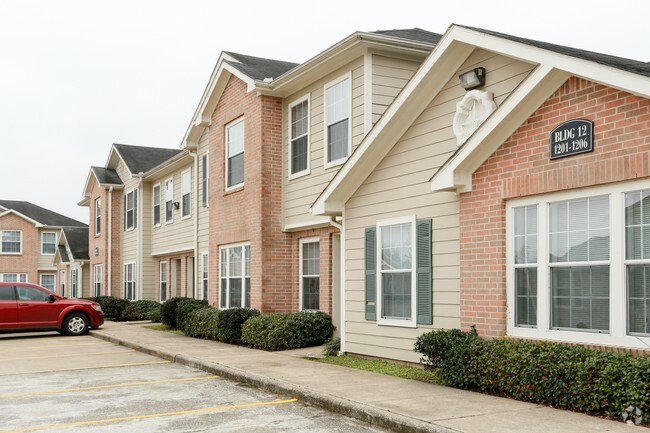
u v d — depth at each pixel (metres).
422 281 11.06
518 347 8.34
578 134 8.30
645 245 7.62
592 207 8.27
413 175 11.48
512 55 9.28
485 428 6.74
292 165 16.70
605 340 7.95
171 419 8.10
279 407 8.75
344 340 13.08
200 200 22.78
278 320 14.78
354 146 14.27
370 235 12.43
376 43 13.77
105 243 31.72
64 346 17.38
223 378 11.32
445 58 10.74
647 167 7.48
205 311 17.83
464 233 10.00
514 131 9.23
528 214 9.15
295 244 16.89
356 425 7.64
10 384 11.03
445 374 9.32
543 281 8.80
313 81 15.80
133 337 18.28
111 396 9.75
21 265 47.72
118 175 32.75
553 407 7.73
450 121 10.84
